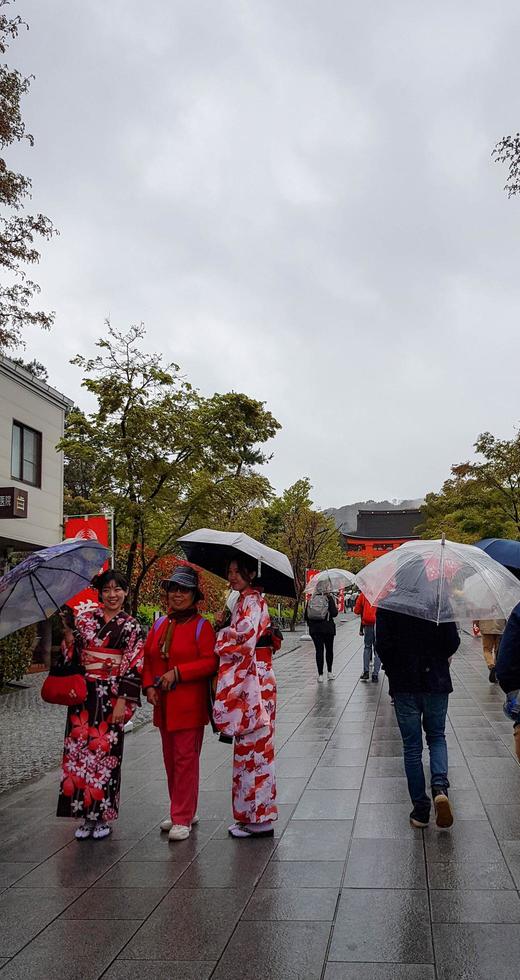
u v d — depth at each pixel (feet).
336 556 154.92
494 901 12.57
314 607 44.29
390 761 23.12
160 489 40.91
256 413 49.52
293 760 23.85
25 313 40.70
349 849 15.39
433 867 14.16
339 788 20.21
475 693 37.27
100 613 17.28
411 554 16.62
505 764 22.13
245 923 12.20
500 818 16.97
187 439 40.42
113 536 38.47
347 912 12.43
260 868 14.57
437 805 15.64
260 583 18.78
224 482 43.34
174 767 16.97
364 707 34.12
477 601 15.21
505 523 87.86
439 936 11.45
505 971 10.37
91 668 16.92
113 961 11.13
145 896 13.48
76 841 16.88
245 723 16.21
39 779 24.13
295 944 11.41
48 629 63.87
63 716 38.06
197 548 18.44
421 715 17.30
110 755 16.79
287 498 121.49
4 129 37.04
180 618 17.37
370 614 43.62
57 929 12.28
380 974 10.44
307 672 51.19
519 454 80.84
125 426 40.16
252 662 16.40
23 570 15.81
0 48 36.32
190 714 16.80
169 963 11.01
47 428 61.36
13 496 49.34
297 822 17.38
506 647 12.77
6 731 33.86
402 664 16.66
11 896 13.76
